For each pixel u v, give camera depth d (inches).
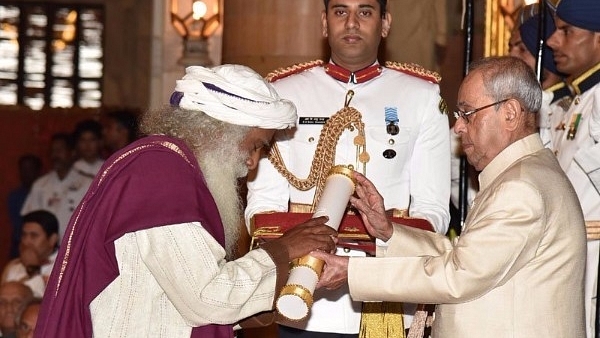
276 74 220.7
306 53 344.2
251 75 181.9
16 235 482.0
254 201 212.5
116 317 171.2
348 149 212.7
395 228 193.3
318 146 212.1
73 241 173.3
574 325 177.8
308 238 182.9
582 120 272.1
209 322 172.9
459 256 176.2
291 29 344.2
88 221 172.6
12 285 389.4
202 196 173.8
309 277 179.6
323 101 216.5
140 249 170.6
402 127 214.4
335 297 209.8
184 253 170.1
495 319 176.4
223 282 171.5
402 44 399.2
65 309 170.7
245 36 348.8
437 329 183.5
